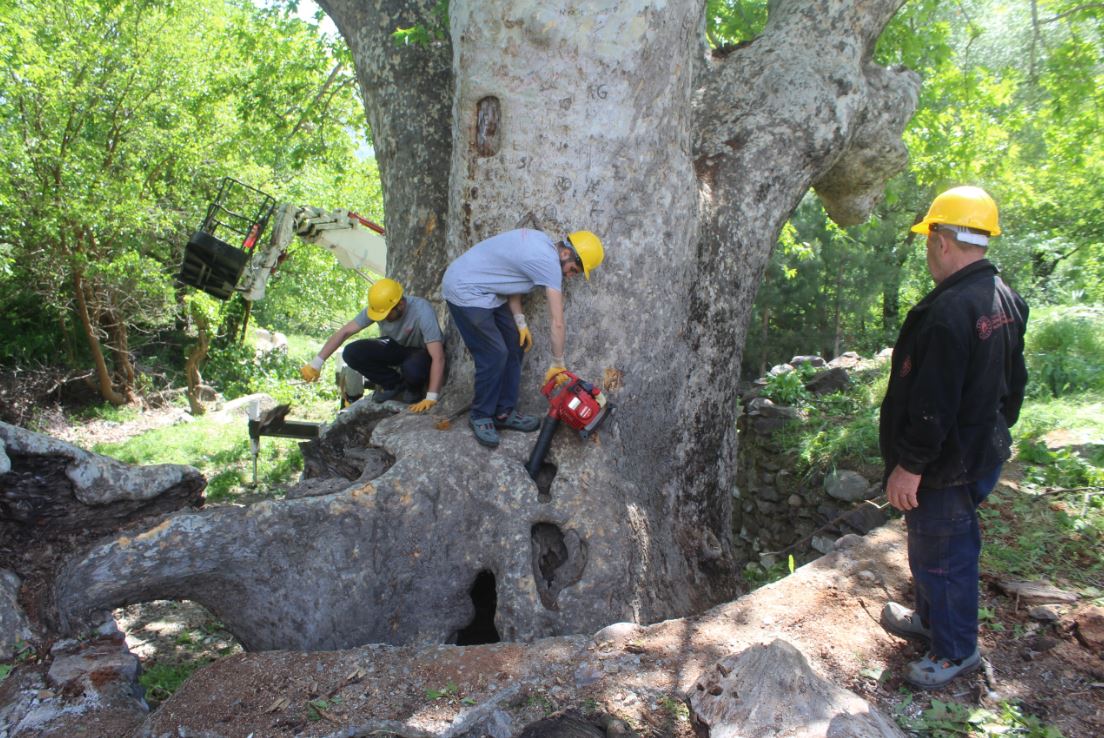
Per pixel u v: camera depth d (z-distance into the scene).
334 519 4.20
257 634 4.18
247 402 17.00
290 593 4.14
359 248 9.64
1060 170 15.18
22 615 3.87
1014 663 3.38
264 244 10.40
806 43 6.19
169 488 4.44
